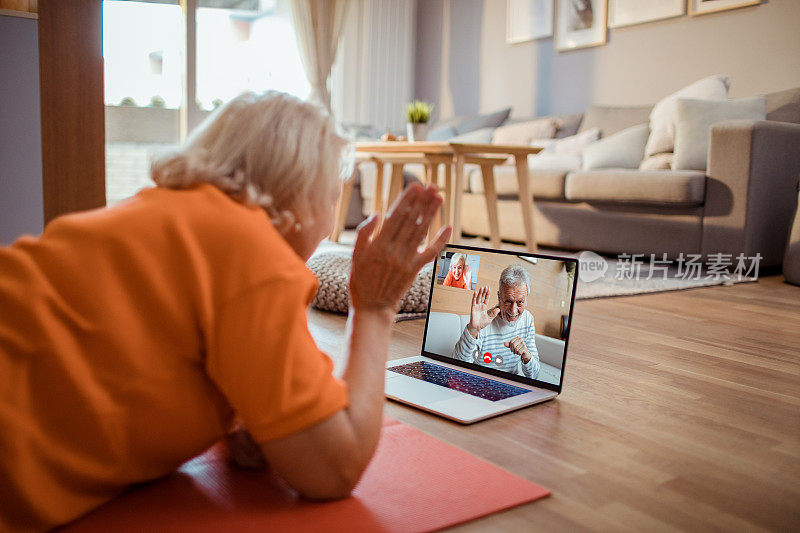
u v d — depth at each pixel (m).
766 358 1.75
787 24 4.02
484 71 6.19
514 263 1.39
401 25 6.75
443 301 1.50
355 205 5.42
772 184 3.28
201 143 0.78
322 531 0.75
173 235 0.69
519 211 4.36
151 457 0.75
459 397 1.26
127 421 0.70
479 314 1.44
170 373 0.71
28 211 1.68
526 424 1.18
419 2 6.82
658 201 3.45
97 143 1.72
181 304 0.69
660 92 4.77
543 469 0.99
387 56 6.70
